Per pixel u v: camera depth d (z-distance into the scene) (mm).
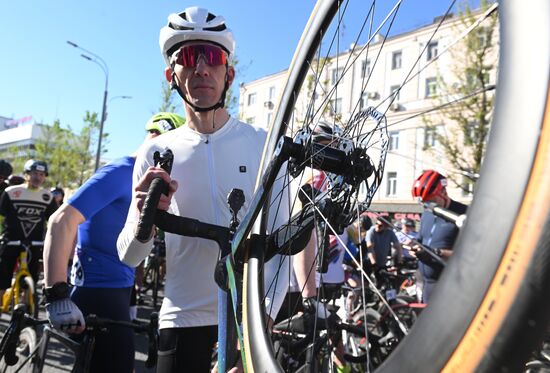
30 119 65750
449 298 359
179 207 1407
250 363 833
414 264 5391
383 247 4785
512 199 334
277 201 1313
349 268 4312
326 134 857
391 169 15953
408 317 2629
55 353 2145
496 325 324
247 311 934
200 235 1076
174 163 1431
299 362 1279
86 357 1604
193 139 1479
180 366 1331
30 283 3932
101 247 1850
